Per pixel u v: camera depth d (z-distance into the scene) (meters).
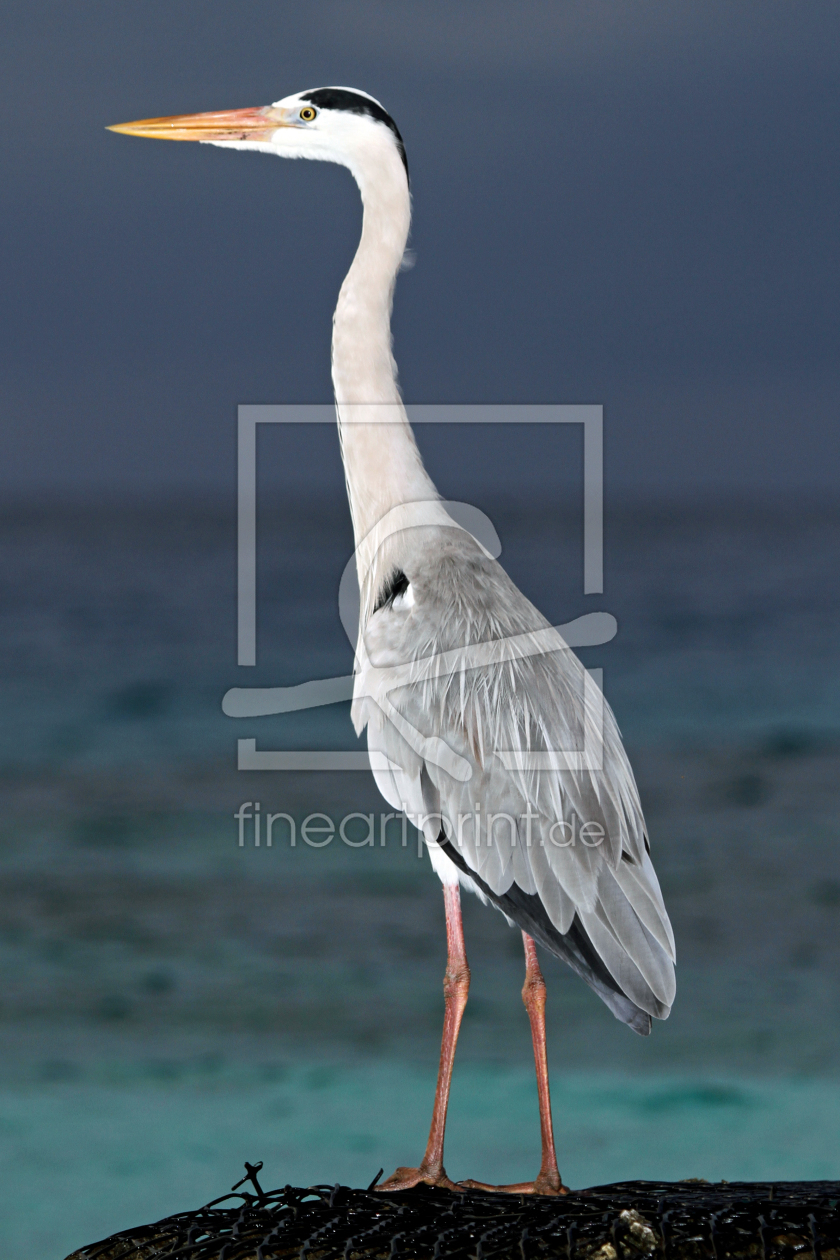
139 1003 16.09
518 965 17.52
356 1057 14.30
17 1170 11.20
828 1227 4.40
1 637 50.78
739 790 27.88
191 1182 11.00
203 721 35.12
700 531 122.56
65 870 21.89
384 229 7.79
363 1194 4.82
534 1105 12.80
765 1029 14.95
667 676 42.28
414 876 21.66
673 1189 5.09
